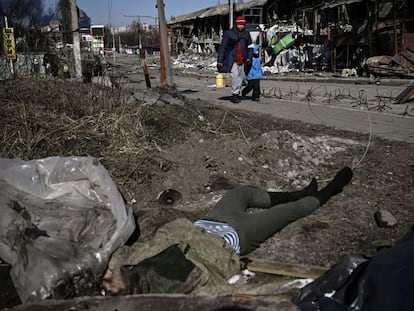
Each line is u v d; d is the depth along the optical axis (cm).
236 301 253
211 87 1633
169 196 464
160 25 988
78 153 512
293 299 268
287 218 395
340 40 2569
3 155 484
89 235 342
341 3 2511
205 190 492
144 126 589
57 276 279
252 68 1108
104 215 354
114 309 252
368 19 2345
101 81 752
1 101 568
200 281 289
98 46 2111
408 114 919
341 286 256
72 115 574
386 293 233
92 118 571
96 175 376
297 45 3047
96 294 290
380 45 2342
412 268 237
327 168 561
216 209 390
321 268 320
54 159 391
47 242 307
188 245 313
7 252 335
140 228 405
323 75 2448
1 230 342
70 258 294
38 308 251
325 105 1066
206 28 5300
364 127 772
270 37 3169
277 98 1225
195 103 972
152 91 841
